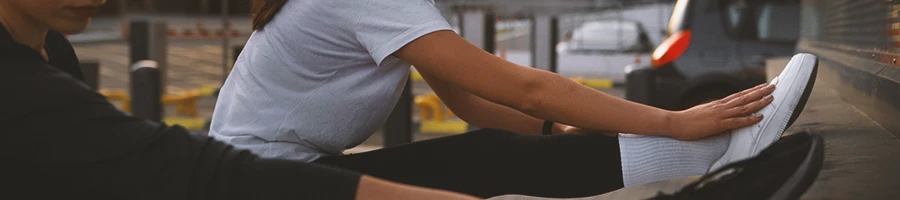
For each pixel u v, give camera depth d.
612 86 15.78
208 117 11.30
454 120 10.31
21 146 1.39
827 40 3.87
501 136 2.02
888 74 2.16
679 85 8.18
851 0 3.10
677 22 8.28
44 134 1.39
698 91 8.16
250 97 2.08
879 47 2.43
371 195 1.43
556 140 1.98
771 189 1.48
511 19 17.97
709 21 8.12
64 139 1.39
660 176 1.93
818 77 3.73
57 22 1.51
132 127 1.43
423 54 1.88
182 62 21.05
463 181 2.01
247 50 2.15
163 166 1.41
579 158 1.96
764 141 1.92
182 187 1.41
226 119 2.14
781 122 1.92
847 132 2.10
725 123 1.91
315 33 1.98
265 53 2.06
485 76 1.88
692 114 1.94
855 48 2.94
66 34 1.57
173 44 24.89
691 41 8.17
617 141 1.96
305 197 1.42
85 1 1.51
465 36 10.37
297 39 2.00
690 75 8.15
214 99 13.81
